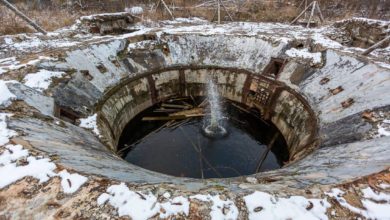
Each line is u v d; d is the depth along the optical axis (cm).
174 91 1658
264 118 1489
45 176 536
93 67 1329
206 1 2758
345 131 917
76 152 673
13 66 1060
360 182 536
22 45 1398
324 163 728
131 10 2311
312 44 1478
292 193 521
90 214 474
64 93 1073
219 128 1441
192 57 1658
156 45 1645
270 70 1497
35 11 2091
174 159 1248
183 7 2517
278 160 1248
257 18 2328
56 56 1209
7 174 538
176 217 474
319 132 1018
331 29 1800
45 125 787
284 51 1505
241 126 1466
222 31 1803
